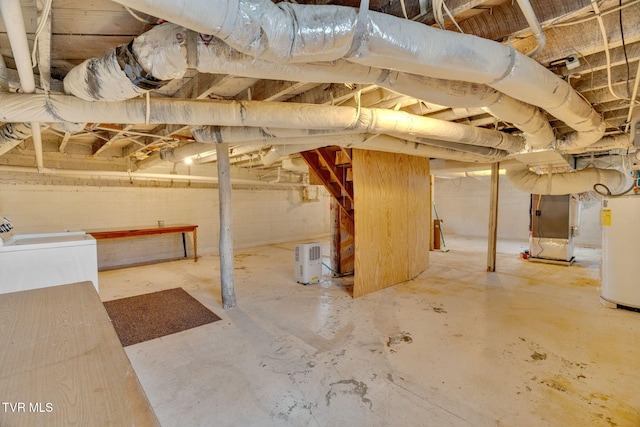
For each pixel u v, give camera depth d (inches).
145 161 191.6
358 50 44.1
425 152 137.0
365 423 62.6
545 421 62.1
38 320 43.5
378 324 110.0
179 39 46.6
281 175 309.9
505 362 84.2
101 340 37.8
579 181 170.1
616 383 74.3
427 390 72.6
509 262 211.3
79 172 179.3
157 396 71.3
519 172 188.5
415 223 175.6
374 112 91.4
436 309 124.0
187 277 177.5
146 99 71.0
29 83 59.6
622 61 68.4
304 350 92.0
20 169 163.3
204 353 90.7
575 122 85.5
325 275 180.5
